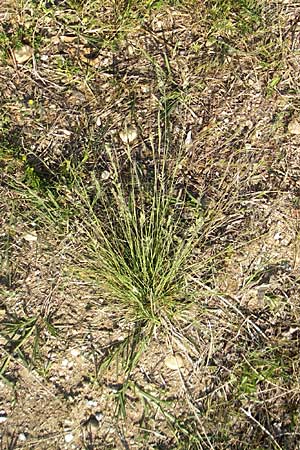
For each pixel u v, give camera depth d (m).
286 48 2.67
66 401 2.11
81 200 2.36
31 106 2.54
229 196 2.41
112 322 2.21
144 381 2.14
